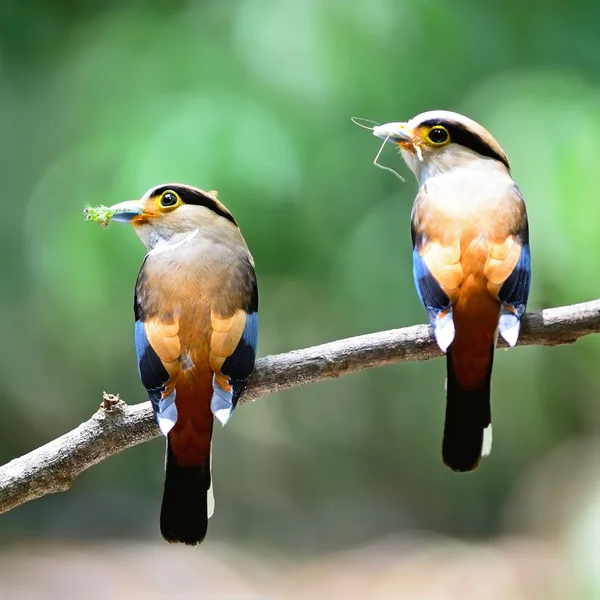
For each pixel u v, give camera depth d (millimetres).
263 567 15250
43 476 6406
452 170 7059
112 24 14352
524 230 6613
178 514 6137
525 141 11984
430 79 13117
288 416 17328
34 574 14234
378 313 13891
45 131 14734
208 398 6160
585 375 15156
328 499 17234
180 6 13953
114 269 13469
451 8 13133
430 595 13906
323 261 13250
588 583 12828
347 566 15297
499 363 15297
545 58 13297
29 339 16438
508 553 15328
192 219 6980
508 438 16422
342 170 13070
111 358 16922
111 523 16766
